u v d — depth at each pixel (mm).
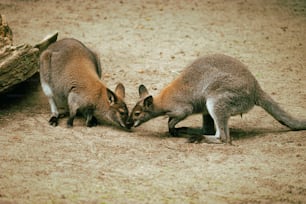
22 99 15039
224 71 12703
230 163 11273
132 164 11188
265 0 25641
